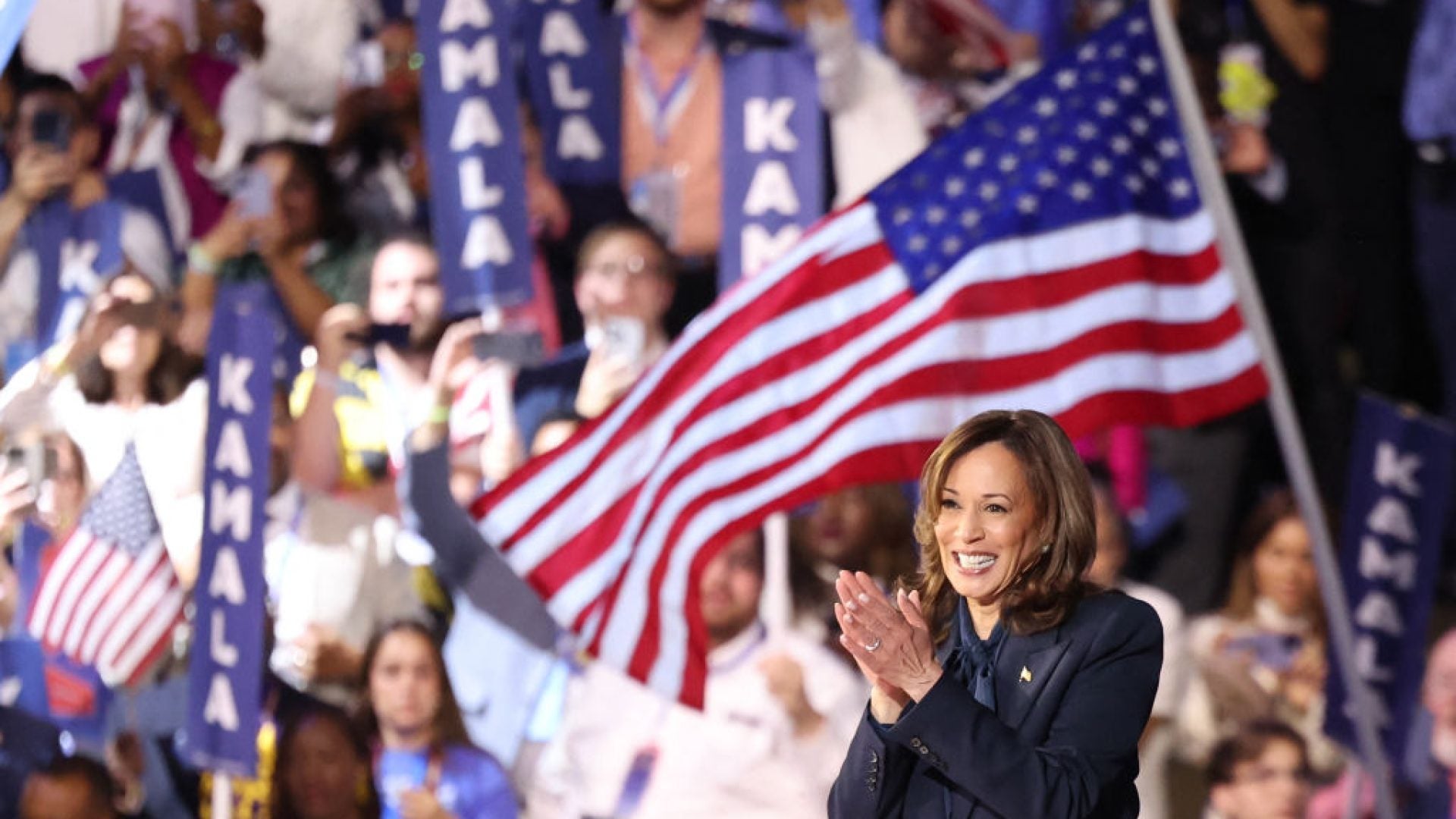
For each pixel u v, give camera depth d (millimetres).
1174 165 19766
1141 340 19531
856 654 8883
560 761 23938
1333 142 26953
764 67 25859
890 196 19578
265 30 27281
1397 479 25375
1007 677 9383
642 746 23750
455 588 24625
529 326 25812
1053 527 9359
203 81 27531
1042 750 9000
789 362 19312
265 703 24234
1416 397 27062
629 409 19281
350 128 26859
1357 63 26969
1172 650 24422
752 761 23531
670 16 25969
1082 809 8812
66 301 27031
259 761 24125
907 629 8844
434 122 25484
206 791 24875
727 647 23828
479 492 25094
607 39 26188
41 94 27406
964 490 9367
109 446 26031
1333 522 25812
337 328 25719
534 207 26156
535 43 26203
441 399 25422
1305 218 26875
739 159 25750
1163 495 25141
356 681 24219
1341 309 26875
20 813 24953
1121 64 19812
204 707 23703
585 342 25906
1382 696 24875
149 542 25797
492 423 25328
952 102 26297
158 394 26266
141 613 25547
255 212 26172
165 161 27391
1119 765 9070
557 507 19219
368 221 26438
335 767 23969
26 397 26188
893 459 19281
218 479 23781
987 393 19484
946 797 9258
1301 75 26859
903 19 26125
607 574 19266
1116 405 19422
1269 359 19484
